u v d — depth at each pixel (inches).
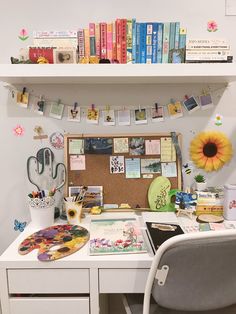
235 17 56.4
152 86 58.5
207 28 56.6
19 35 56.7
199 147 59.0
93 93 58.6
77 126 59.4
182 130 59.7
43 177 60.4
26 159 60.1
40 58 49.1
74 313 43.1
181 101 59.0
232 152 60.2
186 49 49.3
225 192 54.6
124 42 51.9
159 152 59.2
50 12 56.2
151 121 59.4
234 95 58.7
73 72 47.2
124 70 47.2
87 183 59.3
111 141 58.9
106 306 57.4
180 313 42.8
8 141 59.6
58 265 41.5
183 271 36.2
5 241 62.3
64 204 56.3
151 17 56.4
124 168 59.3
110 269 41.9
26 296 43.7
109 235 47.3
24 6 56.0
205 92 58.6
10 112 58.8
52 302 42.6
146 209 58.4
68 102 58.9
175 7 56.1
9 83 57.8
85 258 41.9
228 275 37.5
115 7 56.1
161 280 37.0
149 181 59.6
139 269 41.8
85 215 57.3
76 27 56.6
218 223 51.6
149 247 44.7
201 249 34.6
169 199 58.2
